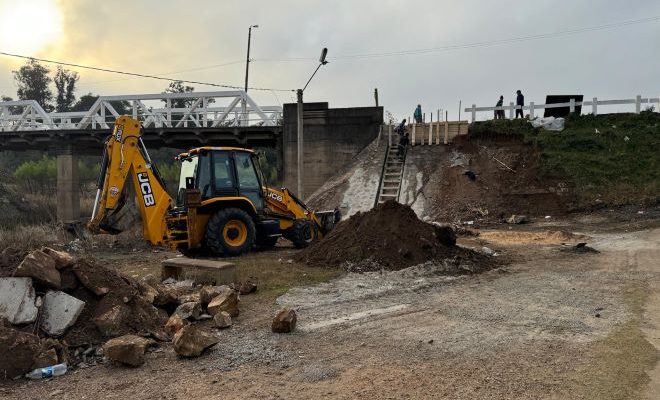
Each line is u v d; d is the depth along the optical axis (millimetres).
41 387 4824
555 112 28594
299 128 22422
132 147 11961
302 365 5316
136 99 32656
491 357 5500
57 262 6000
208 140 30703
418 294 8547
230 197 13211
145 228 12133
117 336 5895
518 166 25000
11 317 5449
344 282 9352
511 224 21094
